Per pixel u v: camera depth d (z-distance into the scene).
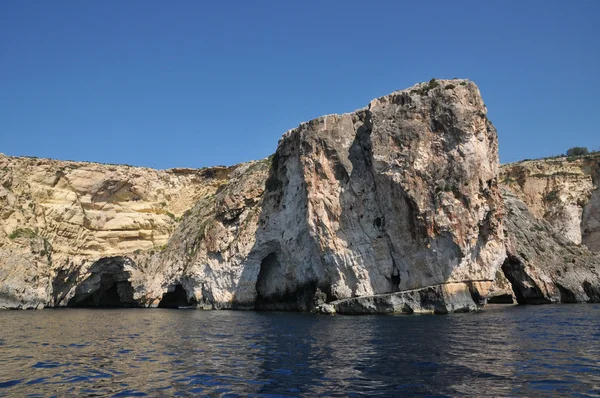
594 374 16.33
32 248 62.78
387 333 28.50
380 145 46.84
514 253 62.66
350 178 49.91
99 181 72.00
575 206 85.38
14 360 20.69
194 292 64.69
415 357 20.09
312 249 54.03
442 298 42.41
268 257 61.22
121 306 72.62
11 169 66.62
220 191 74.62
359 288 47.97
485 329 29.56
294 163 57.84
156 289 68.44
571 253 69.12
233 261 61.22
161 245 73.62
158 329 34.25
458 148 43.66
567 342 23.70
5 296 59.41
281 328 33.53
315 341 26.03
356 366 18.50
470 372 16.88
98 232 71.19
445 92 45.12
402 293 44.03
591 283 62.75
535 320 35.19
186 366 19.19
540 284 61.38
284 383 15.91
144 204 75.44
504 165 96.94
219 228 63.72
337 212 50.19
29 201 66.44
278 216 58.66
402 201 45.22
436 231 42.97
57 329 34.28
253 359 20.67
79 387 15.66
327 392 14.63
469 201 42.75
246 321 40.34
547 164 91.38
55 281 66.69
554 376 16.06
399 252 45.81
